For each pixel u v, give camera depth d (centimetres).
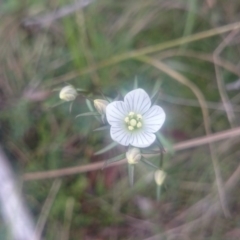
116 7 15
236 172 14
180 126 14
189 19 14
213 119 14
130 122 10
